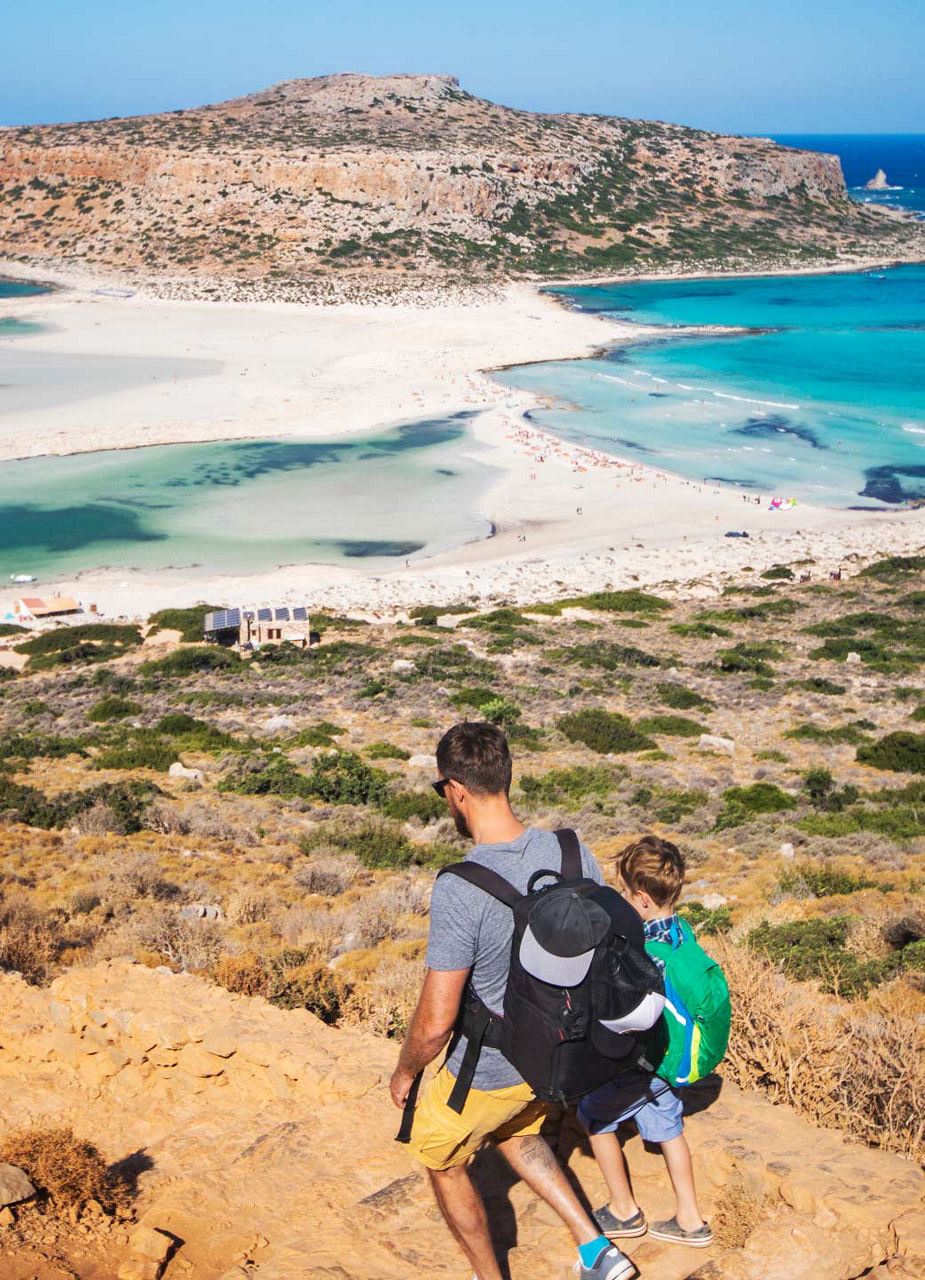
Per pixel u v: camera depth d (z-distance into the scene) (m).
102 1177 4.82
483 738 3.30
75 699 37.25
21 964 10.70
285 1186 4.62
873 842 20.00
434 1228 3.94
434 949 3.10
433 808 23.23
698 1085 4.71
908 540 66.06
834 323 141.50
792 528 69.12
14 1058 6.65
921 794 24.52
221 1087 6.00
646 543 66.88
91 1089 6.26
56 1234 4.41
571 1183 4.11
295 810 23.17
